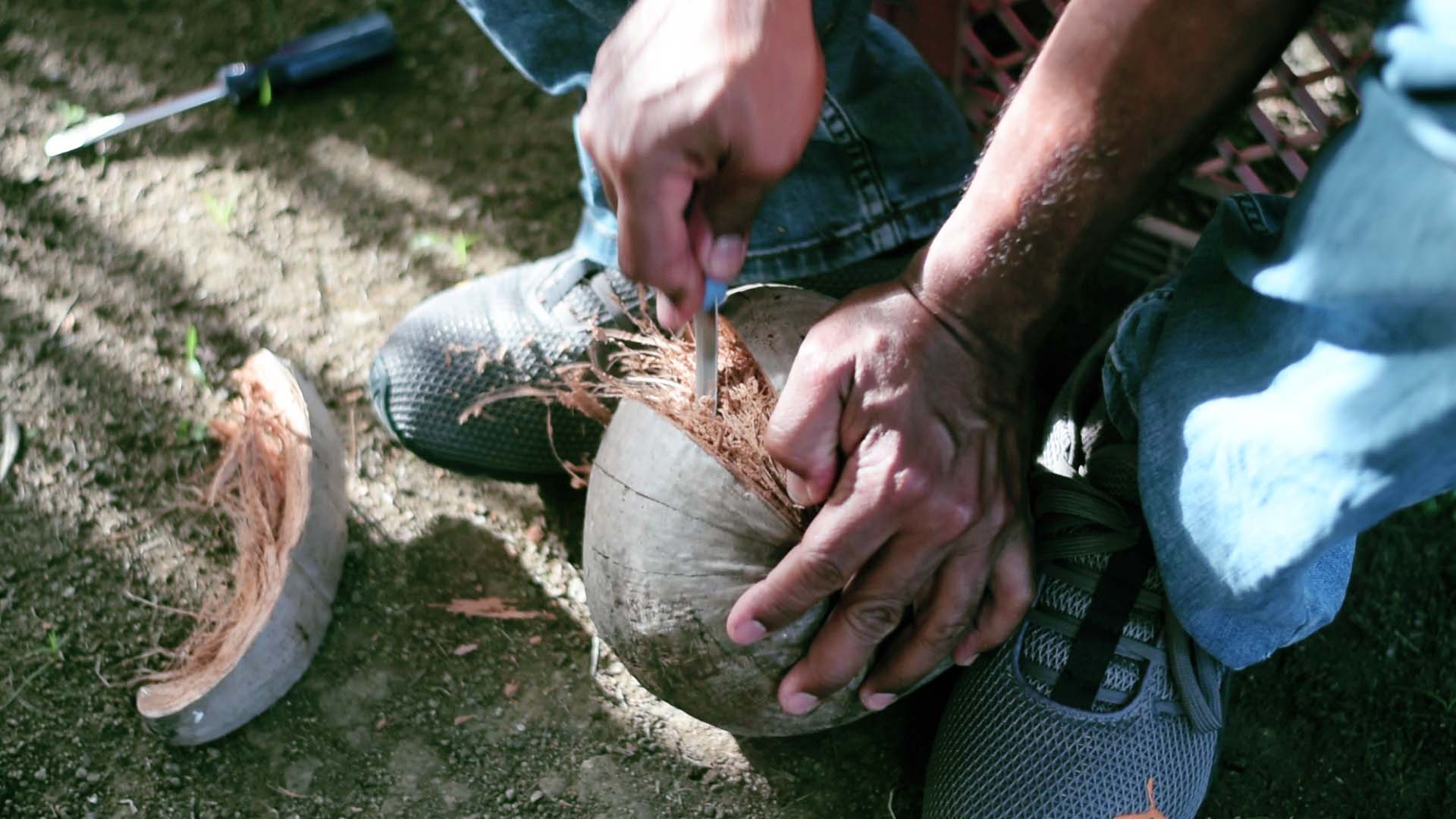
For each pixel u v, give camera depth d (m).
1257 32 0.88
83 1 2.12
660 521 1.12
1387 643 1.50
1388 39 0.88
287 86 1.98
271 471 1.48
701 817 1.35
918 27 1.81
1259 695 1.46
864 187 1.41
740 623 1.06
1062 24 0.93
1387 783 1.40
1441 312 0.84
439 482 1.60
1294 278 0.96
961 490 1.00
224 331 1.72
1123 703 1.21
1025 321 1.03
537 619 1.49
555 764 1.38
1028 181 0.95
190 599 1.49
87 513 1.55
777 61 0.92
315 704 1.41
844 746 1.40
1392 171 0.87
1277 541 1.00
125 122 1.94
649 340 1.28
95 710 1.40
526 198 1.89
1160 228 1.71
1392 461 0.89
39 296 1.74
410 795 1.36
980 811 1.22
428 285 1.78
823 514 1.02
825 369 1.02
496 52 2.08
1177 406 1.11
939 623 1.07
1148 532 1.22
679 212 0.94
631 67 0.94
